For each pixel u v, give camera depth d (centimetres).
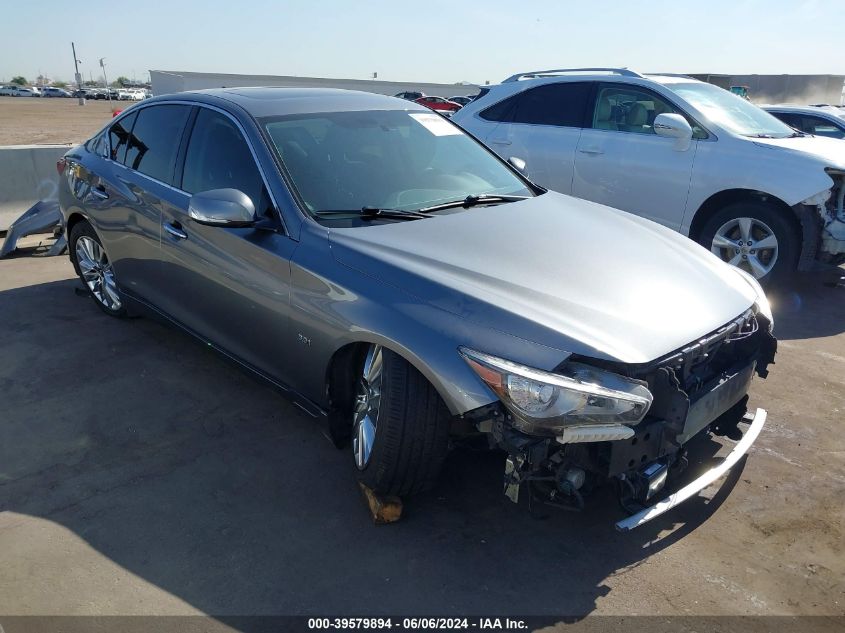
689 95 622
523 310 247
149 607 240
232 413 372
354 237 293
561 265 281
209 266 351
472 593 248
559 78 691
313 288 290
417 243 289
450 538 276
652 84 623
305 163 335
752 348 306
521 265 277
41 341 463
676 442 252
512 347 237
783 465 328
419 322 252
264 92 397
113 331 481
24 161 753
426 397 256
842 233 540
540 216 335
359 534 278
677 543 274
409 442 260
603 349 235
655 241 328
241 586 250
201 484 310
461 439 283
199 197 310
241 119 355
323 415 306
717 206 587
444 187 359
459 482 311
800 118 1054
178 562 262
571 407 227
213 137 370
